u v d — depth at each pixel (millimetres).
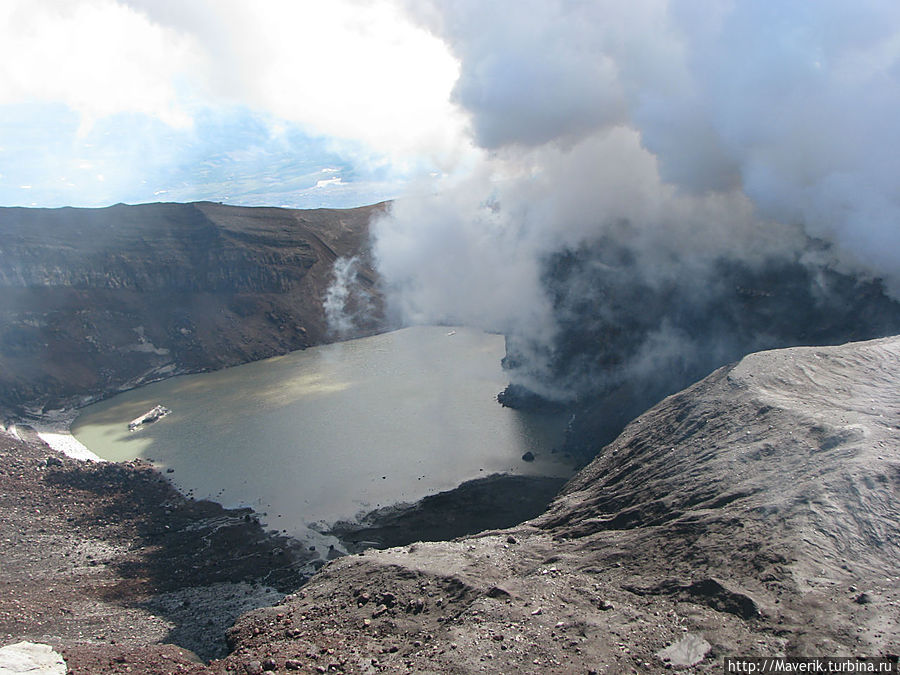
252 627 39188
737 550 32656
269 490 73062
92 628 45000
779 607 28000
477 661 27781
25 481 73750
